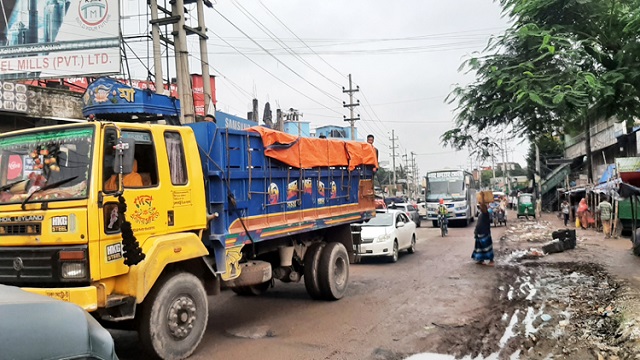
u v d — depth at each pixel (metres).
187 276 5.78
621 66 7.94
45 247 4.85
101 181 4.91
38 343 1.99
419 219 31.09
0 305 1.98
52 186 4.96
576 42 7.93
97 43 16.36
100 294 4.82
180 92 14.55
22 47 16.52
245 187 6.88
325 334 6.69
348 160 9.76
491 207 29.64
